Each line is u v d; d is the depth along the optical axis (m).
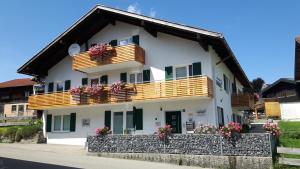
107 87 22.72
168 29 21.38
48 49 25.09
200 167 14.52
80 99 23.55
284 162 13.38
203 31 19.28
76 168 13.23
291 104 35.06
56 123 25.84
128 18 23.11
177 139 15.47
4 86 51.50
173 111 21.20
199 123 20.25
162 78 21.83
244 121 36.88
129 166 14.04
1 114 49.75
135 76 23.02
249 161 13.78
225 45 19.80
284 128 25.73
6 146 22.75
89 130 24.14
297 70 21.88
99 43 24.86
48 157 16.61
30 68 26.45
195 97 19.84
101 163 14.73
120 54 21.97
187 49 21.41
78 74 25.42
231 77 27.88
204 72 20.56
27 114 47.75
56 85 26.48
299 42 17.89
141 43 23.06
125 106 22.98
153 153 15.84
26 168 12.99
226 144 14.40
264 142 13.74
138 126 22.00
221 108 22.47
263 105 46.91
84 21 24.09
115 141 17.02
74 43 25.28
